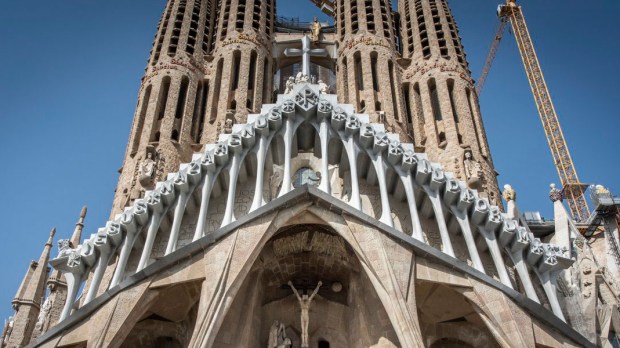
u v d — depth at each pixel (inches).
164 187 1103.0
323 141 1141.1
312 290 1223.5
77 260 1058.7
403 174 1136.2
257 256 1053.2
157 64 1589.6
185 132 1464.1
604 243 1748.3
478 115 1581.0
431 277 1031.0
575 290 1217.4
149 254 1058.7
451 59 1660.9
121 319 967.0
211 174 1127.6
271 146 1182.9
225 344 1070.4
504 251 1133.7
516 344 970.7
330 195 1069.8
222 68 1633.9
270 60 1729.8
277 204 1061.8
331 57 1792.6
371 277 1021.8
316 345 1173.1
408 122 1611.7
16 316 1251.2
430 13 1784.0
